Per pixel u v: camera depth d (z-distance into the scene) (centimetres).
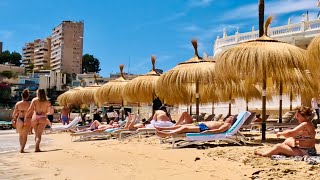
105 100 2300
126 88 1847
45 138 1553
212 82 1272
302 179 493
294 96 1781
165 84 1307
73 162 751
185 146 935
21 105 998
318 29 2914
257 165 605
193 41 1350
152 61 1902
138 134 1316
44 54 15525
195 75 1235
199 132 946
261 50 955
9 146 1242
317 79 859
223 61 993
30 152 980
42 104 1009
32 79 10288
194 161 687
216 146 925
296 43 3083
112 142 1186
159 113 1275
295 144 680
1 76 10656
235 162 651
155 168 632
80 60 14150
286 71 1048
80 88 2920
